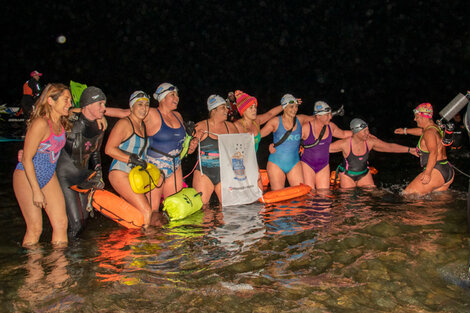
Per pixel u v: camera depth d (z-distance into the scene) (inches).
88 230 201.9
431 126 245.3
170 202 217.8
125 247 177.0
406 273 147.2
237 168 251.8
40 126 161.8
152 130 228.5
